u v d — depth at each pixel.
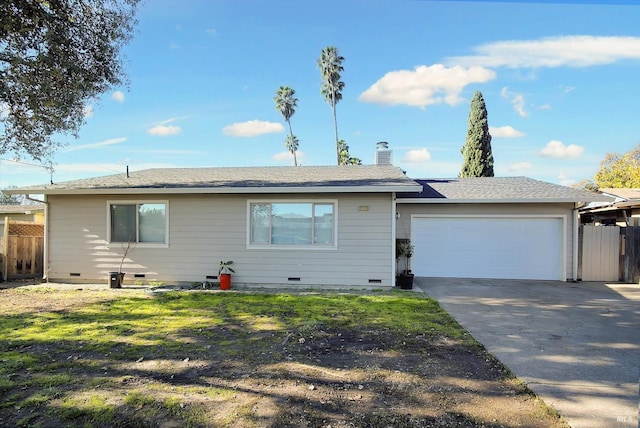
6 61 7.74
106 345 5.04
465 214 11.76
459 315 6.85
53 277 10.84
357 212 9.91
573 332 5.75
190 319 6.52
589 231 11.39
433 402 3.39
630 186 29.16
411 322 6.32
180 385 3.75
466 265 11.78
